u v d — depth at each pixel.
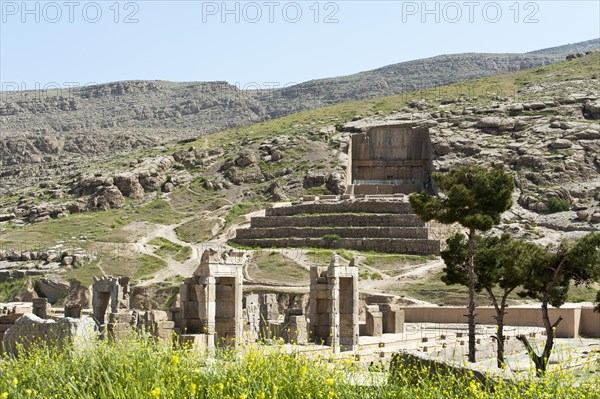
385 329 91.38
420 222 159.00
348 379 28.69
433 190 190.50
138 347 29.12
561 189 175.12
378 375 30.53
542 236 156.00
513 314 99.69
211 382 26.41
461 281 71.81
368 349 71.19
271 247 162.12
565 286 71.06
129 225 189.12
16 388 26.41
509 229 159.75
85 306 134.12
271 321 75.88
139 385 25.47
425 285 131.75
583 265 66.94
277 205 185.50
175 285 138.88
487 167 188.50
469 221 64.88
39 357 30.77
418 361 32.88
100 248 167.75
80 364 28.31
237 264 64.69
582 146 191.62
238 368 27.73
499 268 69.69
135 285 142.50
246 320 73.56
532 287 69.06
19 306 93.19
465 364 31.45
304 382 26.73
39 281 146.88
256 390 25.69
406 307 107.56
